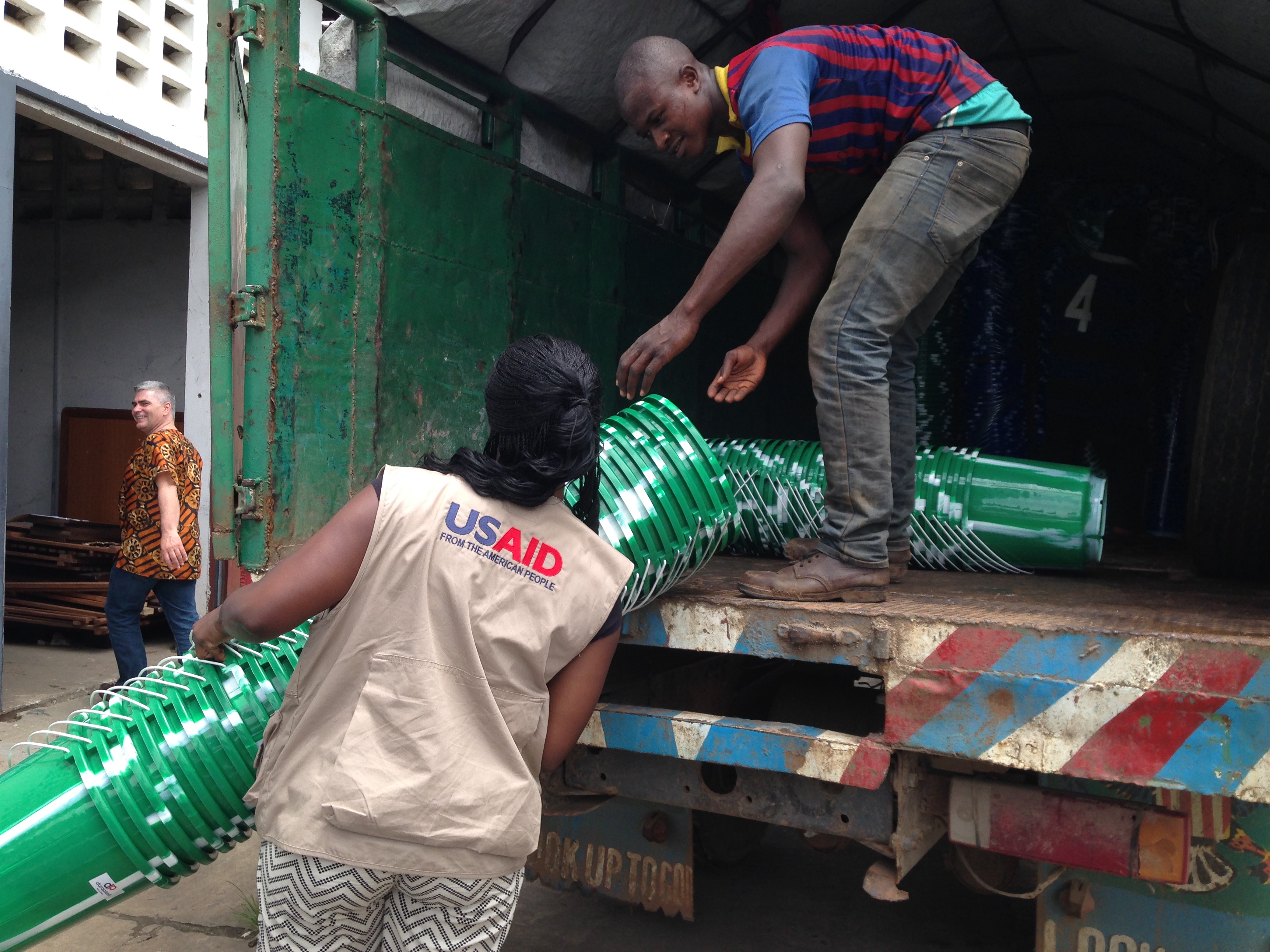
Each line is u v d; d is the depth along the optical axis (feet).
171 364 25.63
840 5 12.81
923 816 6.89
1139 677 5.76
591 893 8.75
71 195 25.96
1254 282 9.87
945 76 8.09
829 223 18.40
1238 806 6.44
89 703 16.75
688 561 7.29
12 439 26.35
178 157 20.17
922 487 10.85
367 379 9.09
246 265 8.07
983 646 6.21
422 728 4.45
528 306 11.64
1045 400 16.53
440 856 4.44
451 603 4.55
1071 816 6.41
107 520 25.88
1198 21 10.23
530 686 4.76
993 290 16.24
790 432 18.02
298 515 8.28
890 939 9.48
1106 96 15.23
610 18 11.71
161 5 19.56
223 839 6.59
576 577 4.86
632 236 13.80
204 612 21.68
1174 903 6.72
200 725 6.40
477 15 10.67
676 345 7.59
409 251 9.68
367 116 9.09
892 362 9.16
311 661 4.72
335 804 4.35
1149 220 16.58
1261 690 5.44
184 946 9.00
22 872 5.99
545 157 12.81
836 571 7.61
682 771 7.57
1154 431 16.19
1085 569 10.98
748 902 10.28
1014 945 9.39
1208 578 10.41
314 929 4.65
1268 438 9.63
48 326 26.22
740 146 8.66
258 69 8.04
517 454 4.82
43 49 16.85
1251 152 13.62
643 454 7.15
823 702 9.25
